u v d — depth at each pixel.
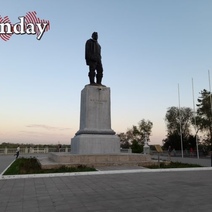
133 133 75.62
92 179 11.91
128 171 14.67
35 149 47.56
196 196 8.14
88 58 21.33
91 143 18.73
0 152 44.19
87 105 19.84
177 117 63.62
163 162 18.61
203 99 52.03
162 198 7.86
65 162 16.64
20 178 12.42
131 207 6.80
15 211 6.48
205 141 54.44
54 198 7.94
